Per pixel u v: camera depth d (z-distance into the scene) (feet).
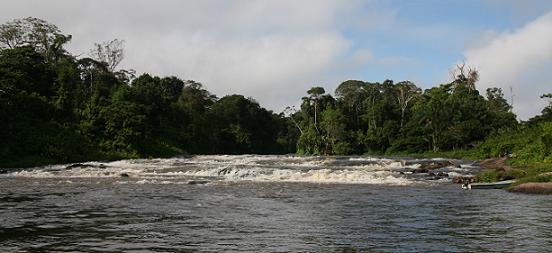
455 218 50.88
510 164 146.82
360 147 337.11
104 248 35.83
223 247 36.17
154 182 101.60
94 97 235.20
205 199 69.82
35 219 50.14
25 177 116.98
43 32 291.99
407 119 354.33
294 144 450.30
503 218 50.72
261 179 109.19
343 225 46.44
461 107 271.90
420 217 51.72
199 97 349.20
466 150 242.37
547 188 78.02
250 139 370.53
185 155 244.83
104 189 85.76
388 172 119.55
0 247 36.09
